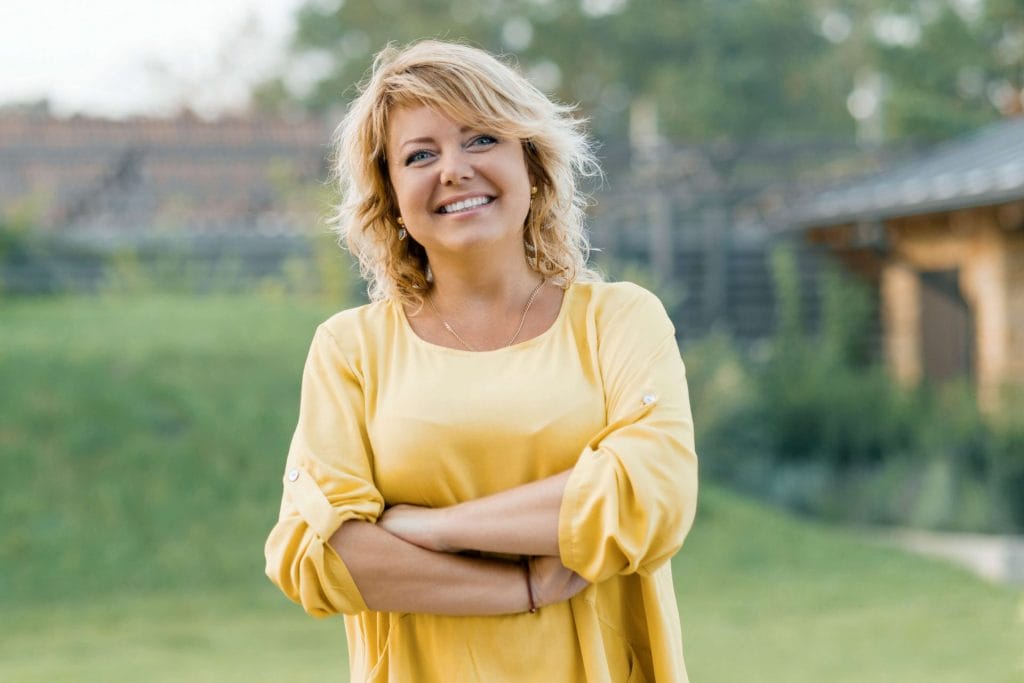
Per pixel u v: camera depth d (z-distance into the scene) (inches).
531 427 90.0
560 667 91.0
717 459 589.0
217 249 708.0
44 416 462.9
